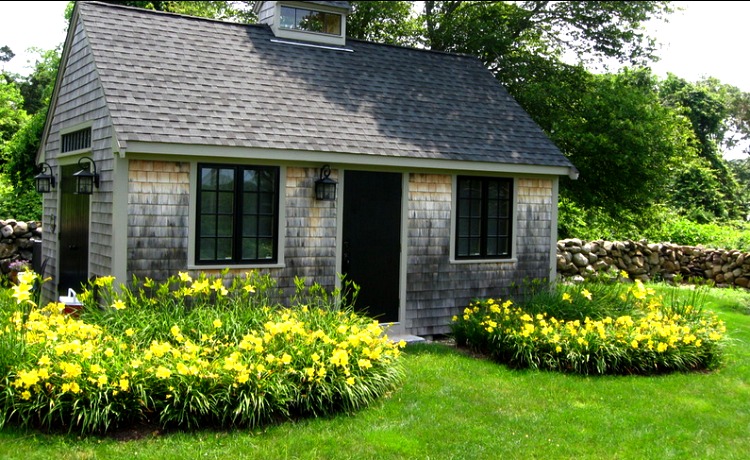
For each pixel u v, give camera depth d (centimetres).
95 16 942
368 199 948
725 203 3042
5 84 2584
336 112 962
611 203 1673
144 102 823
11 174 1678
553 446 572
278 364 614
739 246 1972
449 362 812
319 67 1056
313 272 908
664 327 858
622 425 629
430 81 1151
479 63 1276
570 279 1555
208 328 682
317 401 612
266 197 876
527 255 1088
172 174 813
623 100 1566
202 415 571
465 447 559
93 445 518
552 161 1072
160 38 958
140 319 686
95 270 864
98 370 557
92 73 905
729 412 682
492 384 734
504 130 1098
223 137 819
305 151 864
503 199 1071
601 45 1847
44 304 1111
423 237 992
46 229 1122
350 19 1905
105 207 831
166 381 571
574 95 1664
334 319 730
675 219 2362
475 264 1040
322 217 912
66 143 1027
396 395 679
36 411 543
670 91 3441
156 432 550
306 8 1109
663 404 694
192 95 873
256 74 973
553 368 801
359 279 944
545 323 846
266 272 875
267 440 548
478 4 1908
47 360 551
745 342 1012
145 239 799
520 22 1867
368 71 1102
